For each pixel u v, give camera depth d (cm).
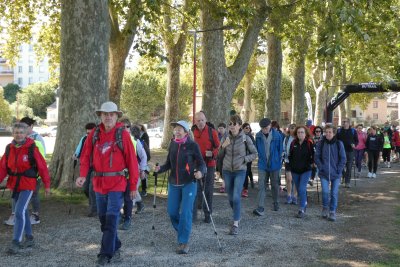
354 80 3722
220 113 1523
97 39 1082
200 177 619
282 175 1677
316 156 892
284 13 1753
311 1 1339
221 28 1487
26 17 2184
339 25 1066
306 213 947
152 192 1160
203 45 1538
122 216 811
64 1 1084
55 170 1076
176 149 636
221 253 635
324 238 732
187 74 3703
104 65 1101
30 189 617
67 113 1075
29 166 613
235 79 1568
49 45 2309
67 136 1068
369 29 1538
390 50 1781
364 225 833
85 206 930
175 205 640
